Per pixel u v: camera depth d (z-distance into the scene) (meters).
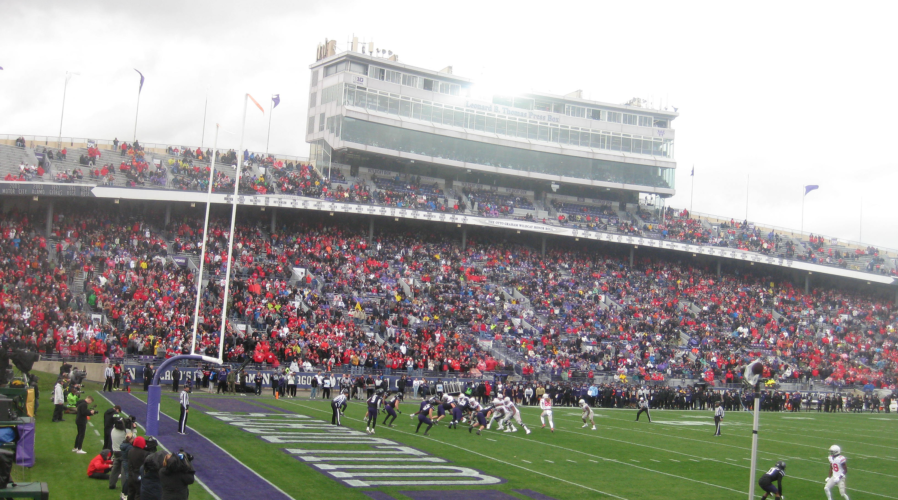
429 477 23.09
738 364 63.91
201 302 49.47
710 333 68.06
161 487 16.08
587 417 40.66
